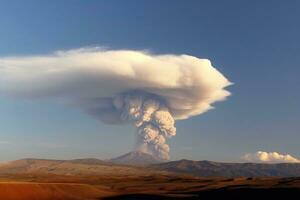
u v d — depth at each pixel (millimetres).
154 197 150125
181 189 193500
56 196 141000
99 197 150000
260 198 138000
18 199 132250
